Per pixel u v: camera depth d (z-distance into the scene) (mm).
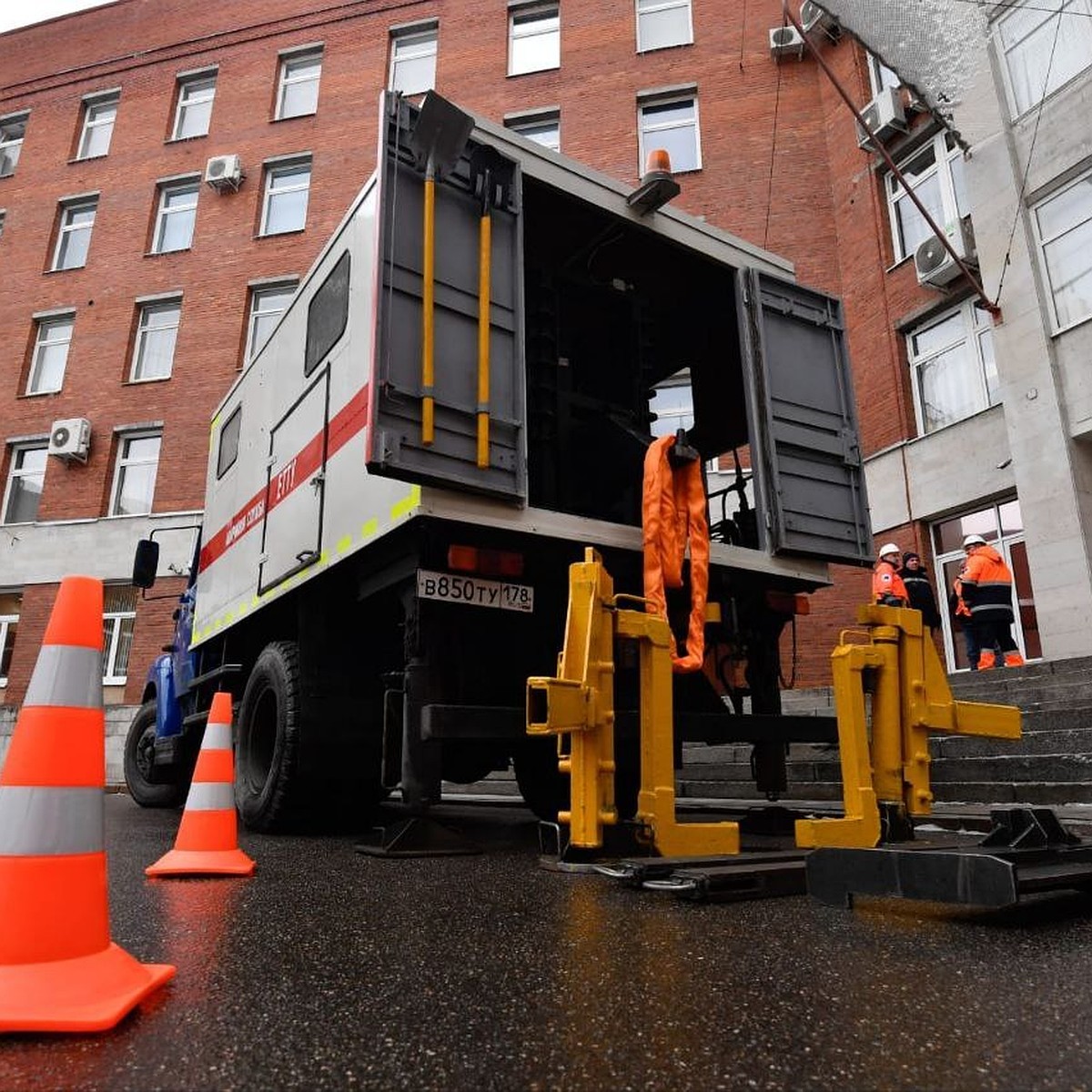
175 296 18406
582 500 4898
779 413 4523
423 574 3535
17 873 1659
